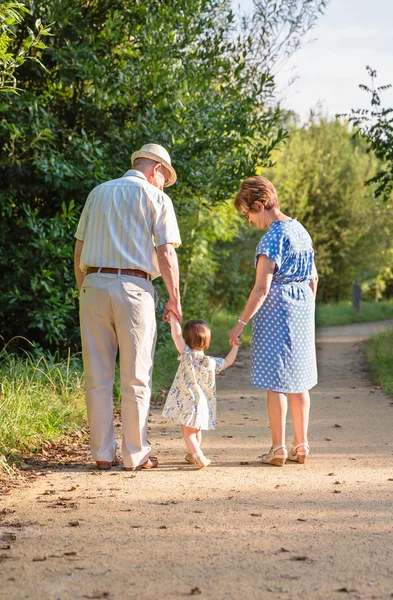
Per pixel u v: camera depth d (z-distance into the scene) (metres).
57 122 9.66
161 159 5.46
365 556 3.36
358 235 33.94
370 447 5.92
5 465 5.00
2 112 9.20
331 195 33.25
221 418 7.42
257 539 3.59
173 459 5.55
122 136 10.29
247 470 5.15
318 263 33.12
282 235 5.34
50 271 9.20
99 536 3.65
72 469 5.20
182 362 5.28
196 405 5.22
